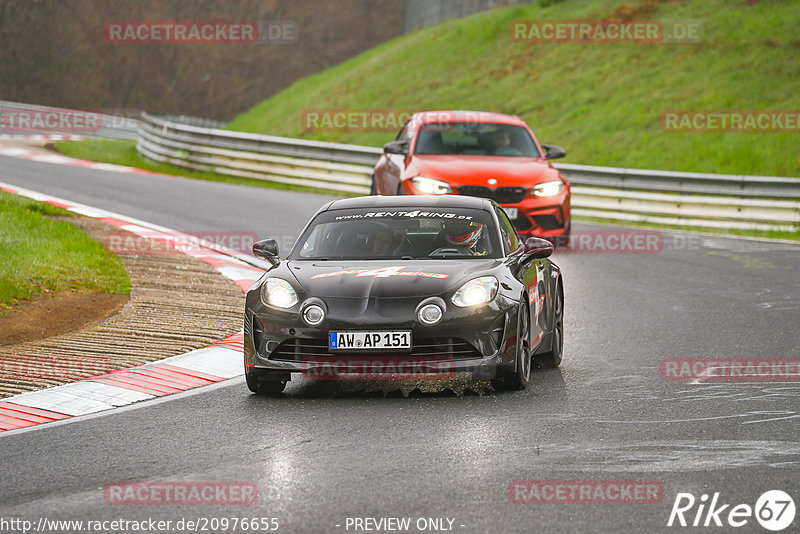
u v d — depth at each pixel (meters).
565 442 20.61
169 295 38.38
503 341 24.83
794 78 98.19
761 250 55.28
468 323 24.50
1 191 57.97
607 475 18.34
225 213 62.69
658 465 18.95
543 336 28.22
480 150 53.25
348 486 17.77
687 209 67.81
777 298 40.31
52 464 19.42
